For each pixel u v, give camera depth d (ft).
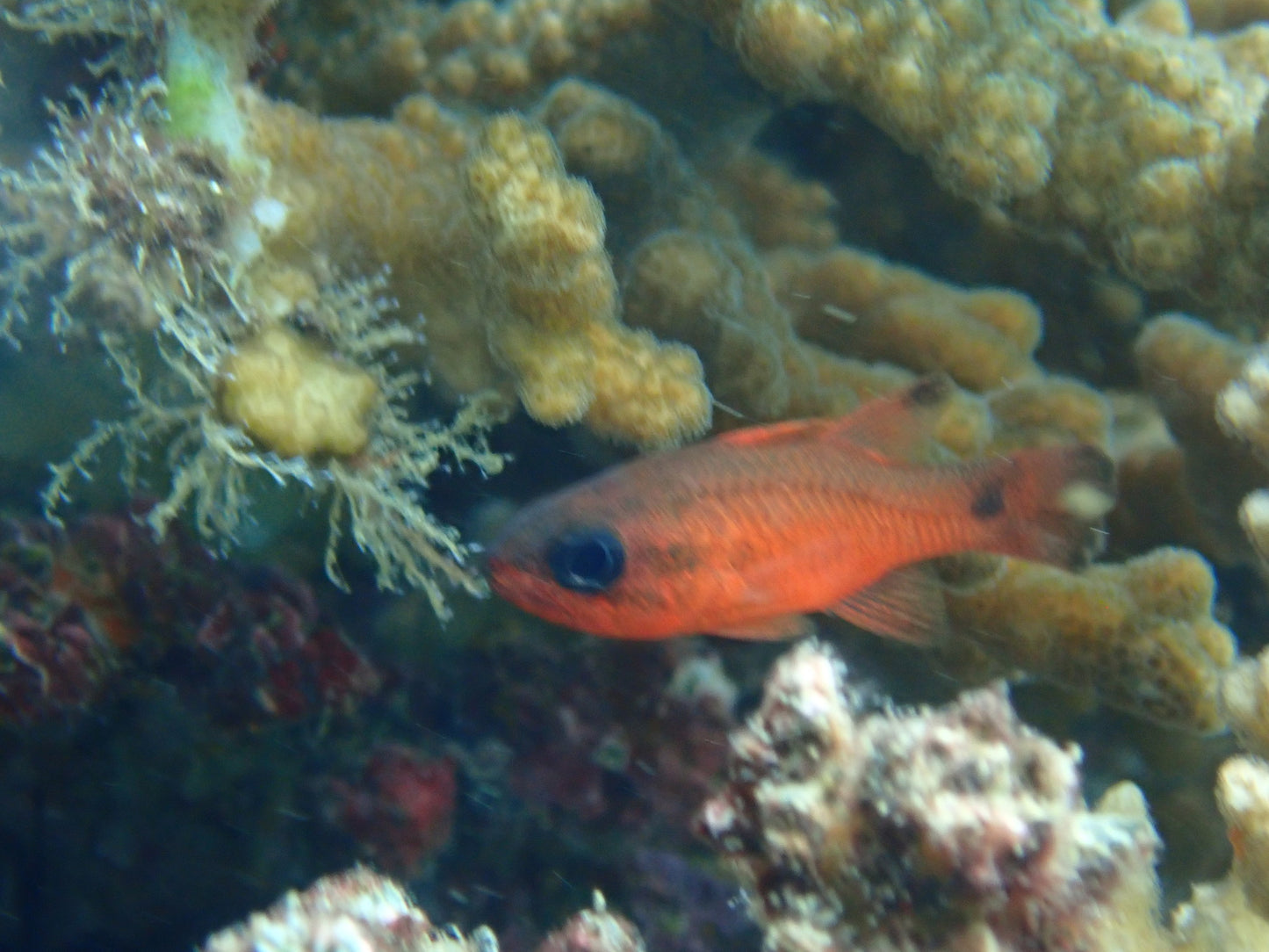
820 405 0.65
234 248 0.54
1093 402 0.68
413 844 0.69
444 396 0.64
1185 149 0.61
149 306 0.54
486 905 0.69
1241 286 0.60
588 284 0.57
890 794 0.42
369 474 0.57
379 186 0.60
